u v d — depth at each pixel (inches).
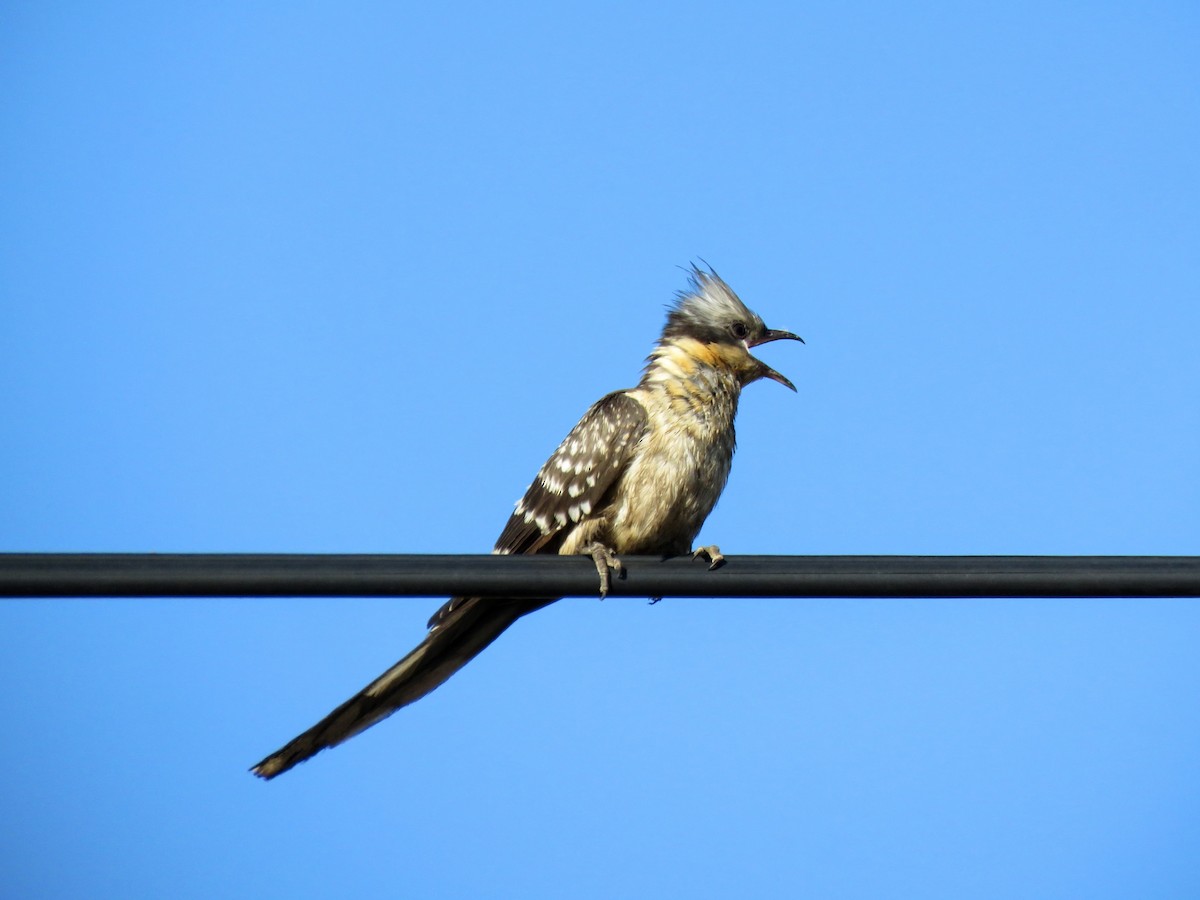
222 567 340.8
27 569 327.6
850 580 387.5
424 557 363.9
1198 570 382.3
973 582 383.9
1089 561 383.2
